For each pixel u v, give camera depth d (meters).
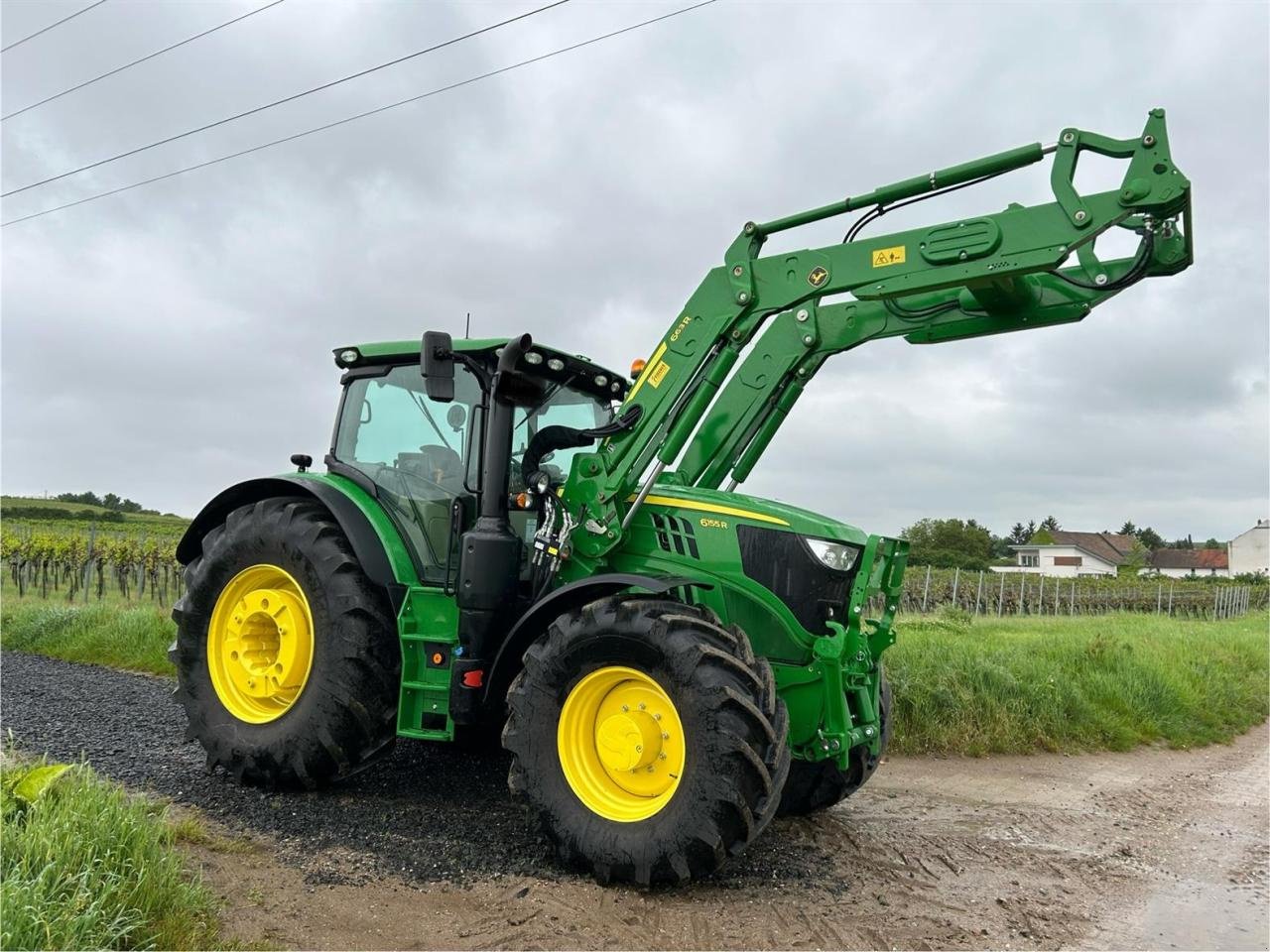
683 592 4.15
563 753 3.73
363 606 4.51
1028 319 4.22
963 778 5.96
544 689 3.78
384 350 5.01
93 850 2.81
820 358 4.76
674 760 3.57
